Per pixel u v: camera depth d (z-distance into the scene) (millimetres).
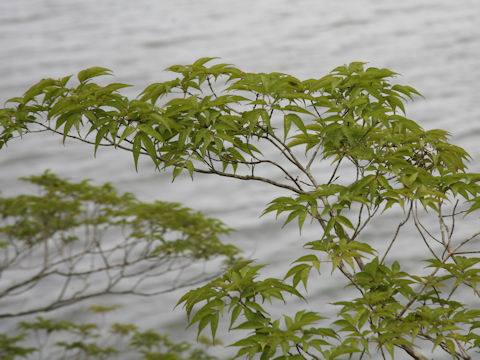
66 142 10797
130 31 14320
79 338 7648
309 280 8555
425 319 1859
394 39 14898
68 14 14734
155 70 13219
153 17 15148
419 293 1939
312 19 15734
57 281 8469
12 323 7805
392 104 2164
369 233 9156
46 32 13844
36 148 10562
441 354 6812
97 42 13570
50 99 2037
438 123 11438
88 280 8516
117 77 12820
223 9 15859
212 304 1705
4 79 12008
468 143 10758
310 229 9633
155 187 10359
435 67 13500
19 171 10102
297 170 10445
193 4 16312
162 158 2092
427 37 14758
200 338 6832
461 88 12430
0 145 2053
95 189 5438
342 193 1999
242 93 10812
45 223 5535
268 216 9758
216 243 5676
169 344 6309
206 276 8281
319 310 8000
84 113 1926
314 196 1991
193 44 14195
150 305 8273
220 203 10047
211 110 2037
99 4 14922
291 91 2092
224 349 7414
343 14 16078
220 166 10688
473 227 8922
